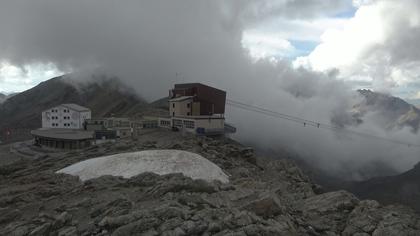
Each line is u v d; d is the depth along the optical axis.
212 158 53.59
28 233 22.06
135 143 65.56
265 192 29.14
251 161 62.12
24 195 30.78
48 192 31.80
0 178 45.81
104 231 21.39
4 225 24.23
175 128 110.81
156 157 41.56
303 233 25.12
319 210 30.12
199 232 21.48
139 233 20.95
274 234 23.06
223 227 22.27
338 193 32.62
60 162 53.72
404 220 26.20
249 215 24.05
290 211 29.09
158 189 28.92
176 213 22.94
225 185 31.66
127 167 39.28
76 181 37.53
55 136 120.50
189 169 39.34
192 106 113.94
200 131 101.69
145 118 136.25
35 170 49.69
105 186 32.75
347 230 26.27
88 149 63.88
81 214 24.59
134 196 28.64
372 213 27.70
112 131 119.81
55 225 22.50
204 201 26.02
